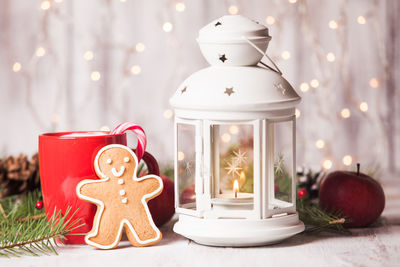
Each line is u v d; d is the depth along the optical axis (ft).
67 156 2.67
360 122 4.93
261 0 4.83
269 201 2.80
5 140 4.97
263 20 4.84
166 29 4.51
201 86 2.61
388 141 4.92
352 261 2.52
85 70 4.97
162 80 4.97
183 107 2.64
